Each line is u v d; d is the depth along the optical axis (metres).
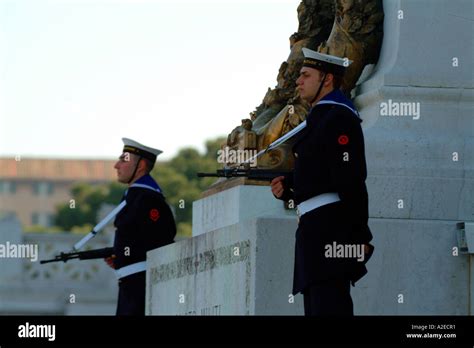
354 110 18.61
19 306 50.47
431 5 21.41
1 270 50.81
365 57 21.83
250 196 21.94
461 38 21.38
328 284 18.23
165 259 23.09
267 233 19.44
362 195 18.20
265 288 19.38
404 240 20.09
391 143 20.89
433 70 21.25
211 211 23.19
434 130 21.11
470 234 20.06
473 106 21.23
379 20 21.88
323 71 18.77
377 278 20.03
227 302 20.34
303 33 23.80
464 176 20.88
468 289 20.12
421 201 20.75
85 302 50.81
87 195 69.62
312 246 18.31
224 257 20.50
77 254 25.55
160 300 23.27
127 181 24.97
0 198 74.50
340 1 22.00
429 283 20.09
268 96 23.73
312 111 18.66
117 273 25.00
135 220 24.62
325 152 18.34
